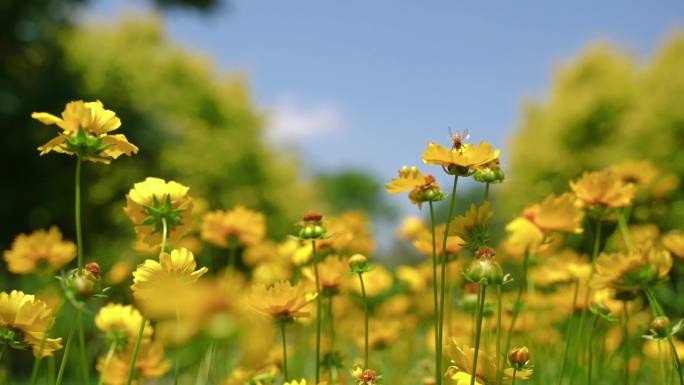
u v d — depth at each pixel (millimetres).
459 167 890
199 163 5910
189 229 952
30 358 2348
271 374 1048
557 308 1262
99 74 6207
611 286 995
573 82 6457
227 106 7133
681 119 3703
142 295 854
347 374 1247
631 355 1244
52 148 904
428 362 1291
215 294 567
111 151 917
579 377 1154
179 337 716
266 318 929
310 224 993
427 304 1577
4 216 5695
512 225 1045
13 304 876
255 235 1258
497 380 863
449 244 1059
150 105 6293
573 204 1035
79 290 879
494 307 1154
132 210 943
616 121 5012
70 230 5648
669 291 1507
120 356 1057
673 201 2588
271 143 6793
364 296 1042
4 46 6379
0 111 5777
